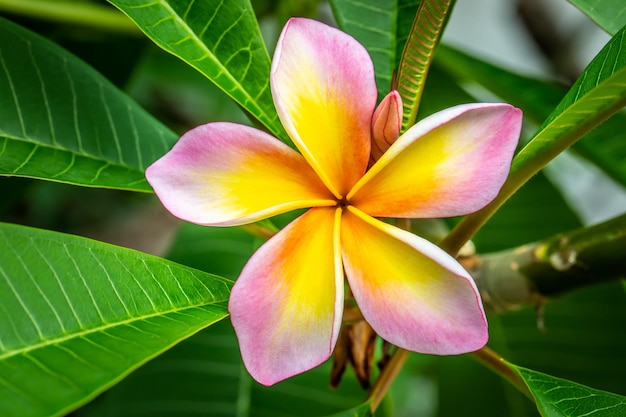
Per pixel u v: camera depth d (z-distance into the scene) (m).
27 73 0.30
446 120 0.24
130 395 0.36
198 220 0.24
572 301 0.39
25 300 0.23
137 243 0.63
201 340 0.37
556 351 0.39
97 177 0.30
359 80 0.25
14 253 0.23
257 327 0.24
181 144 0.24
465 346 0.23
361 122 0.25
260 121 0.29
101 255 0.24
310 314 0.24
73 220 0.60
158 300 0.25
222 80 0.29
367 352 0.30
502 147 0.24
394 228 0.24
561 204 0.41
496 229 0.41
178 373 0.37
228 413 0.37
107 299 0.24
